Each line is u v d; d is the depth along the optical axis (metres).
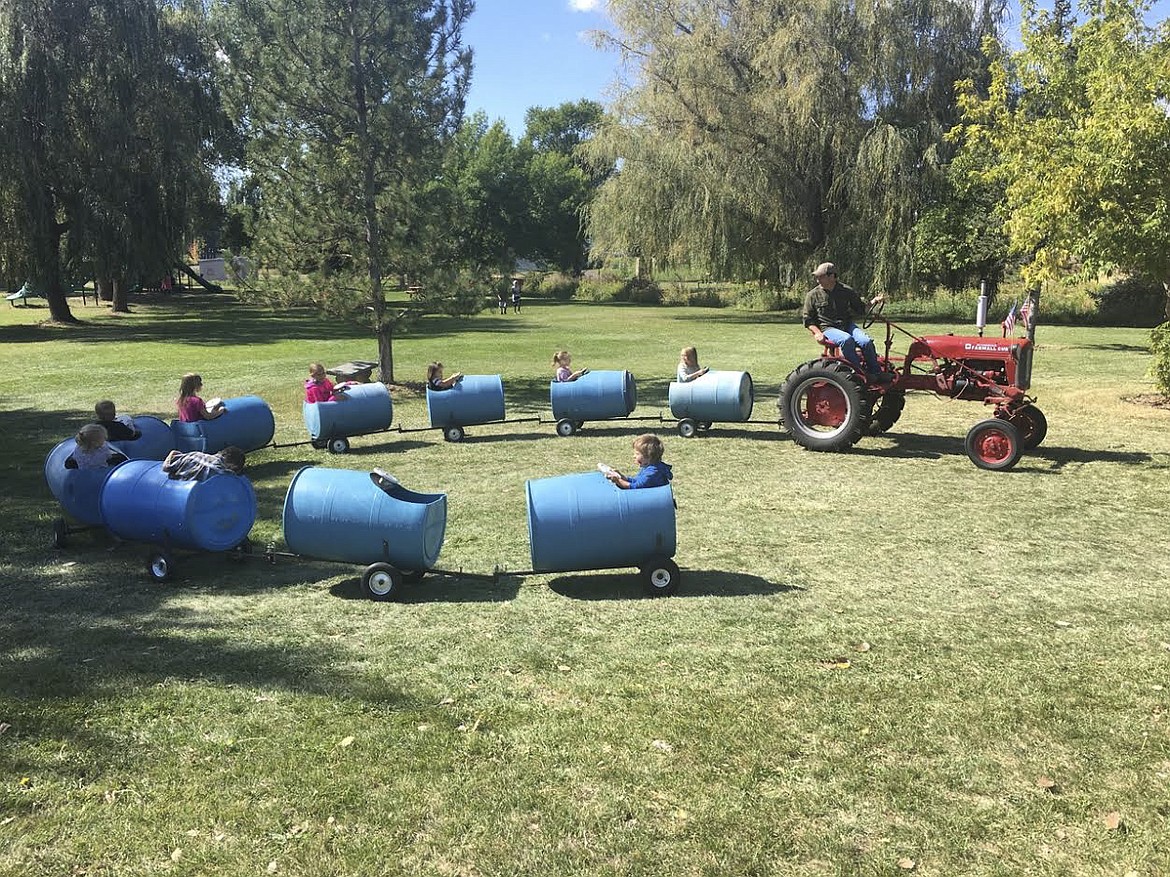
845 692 4.67
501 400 12.70
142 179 32.00
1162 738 4.17
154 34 31.75
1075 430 12.50
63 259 32.28
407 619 5.82
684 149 34.03
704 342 27.06
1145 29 14.03
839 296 11.57
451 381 12.63
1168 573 6.67
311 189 16.67
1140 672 4.90
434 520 6.39
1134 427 12.64
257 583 6.62
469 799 3.71
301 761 4.02
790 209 34.19
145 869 3.30
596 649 5.29
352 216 16.69
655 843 3.42
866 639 5.39
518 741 4.19
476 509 8.68
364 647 5.34
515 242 69.44
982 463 10.37
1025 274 14.88
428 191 17.39
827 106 32.22
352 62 16.50
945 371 11.00
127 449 9.05
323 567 7.04
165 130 31.92
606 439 12.55
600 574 6.80
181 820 3.58
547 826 3.53
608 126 36.28
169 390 17.41
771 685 4.77
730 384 12.37
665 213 35.12
